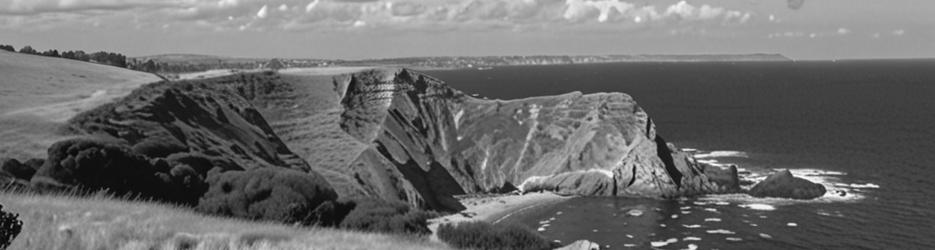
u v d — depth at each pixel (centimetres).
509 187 11406
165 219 2175
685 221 8312
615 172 10512
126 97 7206
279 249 1927
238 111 9506
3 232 1276
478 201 10275
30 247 1354
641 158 10550
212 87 9638
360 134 11194
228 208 4462
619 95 12019
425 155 11381
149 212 2328
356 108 11819
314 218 4594
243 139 8569
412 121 12169
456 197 10656
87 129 5938
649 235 7725
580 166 11106
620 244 7388
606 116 11769
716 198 9619
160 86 8025
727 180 10319
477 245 4791
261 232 2211
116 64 14738
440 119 12650
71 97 7062
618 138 11281
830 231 7481
